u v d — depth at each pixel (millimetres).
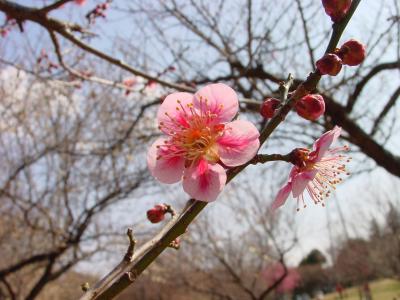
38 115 7738
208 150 1560
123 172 7617
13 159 7758
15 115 7301
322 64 1311
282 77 5395
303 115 1395
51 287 11594
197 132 1608
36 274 9891
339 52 1412
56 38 3672
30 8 3312
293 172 1603
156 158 1639
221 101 1654
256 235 10445
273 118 1413
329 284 20219
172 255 10633
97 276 11773
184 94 1695
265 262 11953
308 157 1530
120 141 6234
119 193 7332
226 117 1625
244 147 1495
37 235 8391
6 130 7504
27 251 8484
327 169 1827
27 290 10711
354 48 1398
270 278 12227
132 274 1287
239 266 10773
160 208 1698
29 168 7672
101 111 7531
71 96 7359
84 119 7559
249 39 4875
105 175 7789
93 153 6375
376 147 5086
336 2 1365
